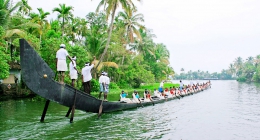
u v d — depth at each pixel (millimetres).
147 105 21188
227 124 13359
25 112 15359
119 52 38938
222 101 25531
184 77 198750
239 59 138250
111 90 37844
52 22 36969
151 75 48844
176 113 16891
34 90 10320
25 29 28500
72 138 9766
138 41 53969
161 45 72125
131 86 46688
